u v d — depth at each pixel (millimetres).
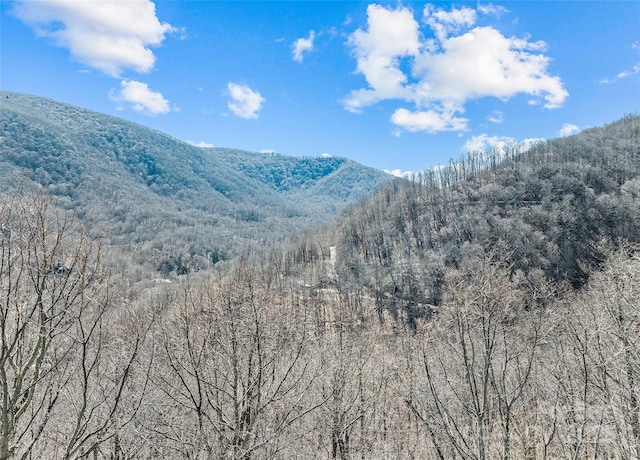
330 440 17359
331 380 15789
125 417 8539
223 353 10984
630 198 70125
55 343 6668
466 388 12328
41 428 6109
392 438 18781
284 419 11250
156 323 9398
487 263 12312
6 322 5938
